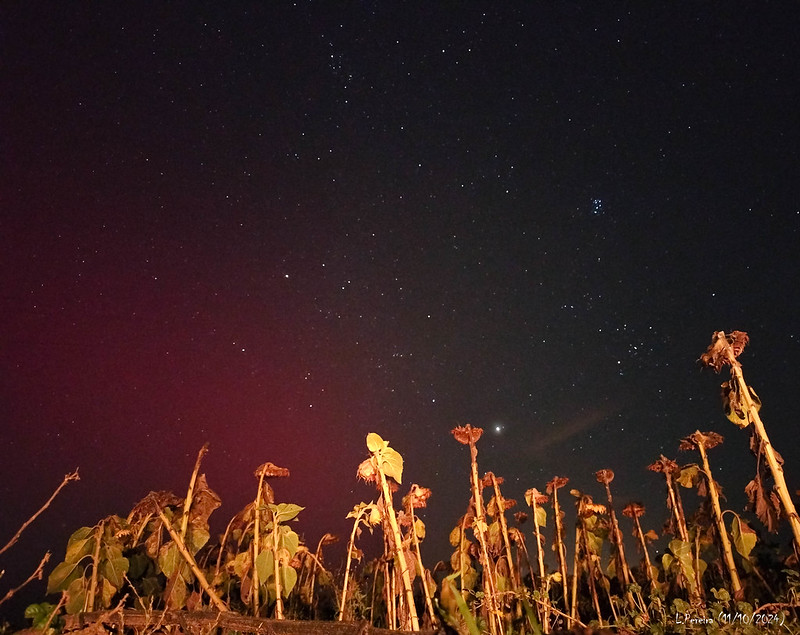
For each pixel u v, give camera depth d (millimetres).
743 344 2555
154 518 2682
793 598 2373
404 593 2523
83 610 2287
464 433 2947
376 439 2697
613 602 3309
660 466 3324
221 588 2859
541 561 3236
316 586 3525
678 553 3088
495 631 2609
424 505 2889
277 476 2797
